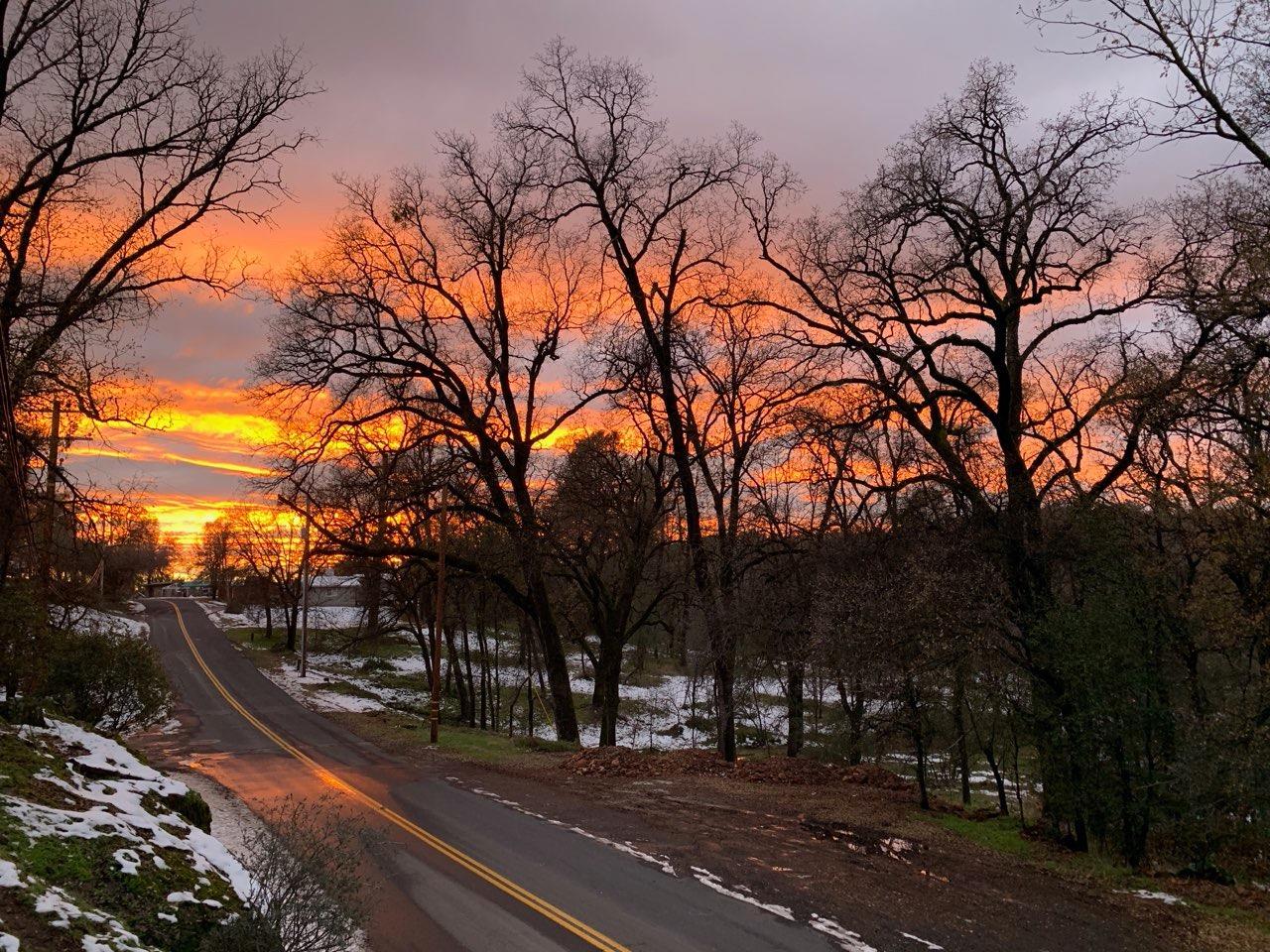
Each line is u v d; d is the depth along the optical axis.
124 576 56.19
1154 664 13.05
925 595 14.45
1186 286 14.74
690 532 25.08
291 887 7.32
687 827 14.62
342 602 88.06
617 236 26.00
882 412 18.97
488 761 22.22
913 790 18.80
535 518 28.97
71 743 11.13
